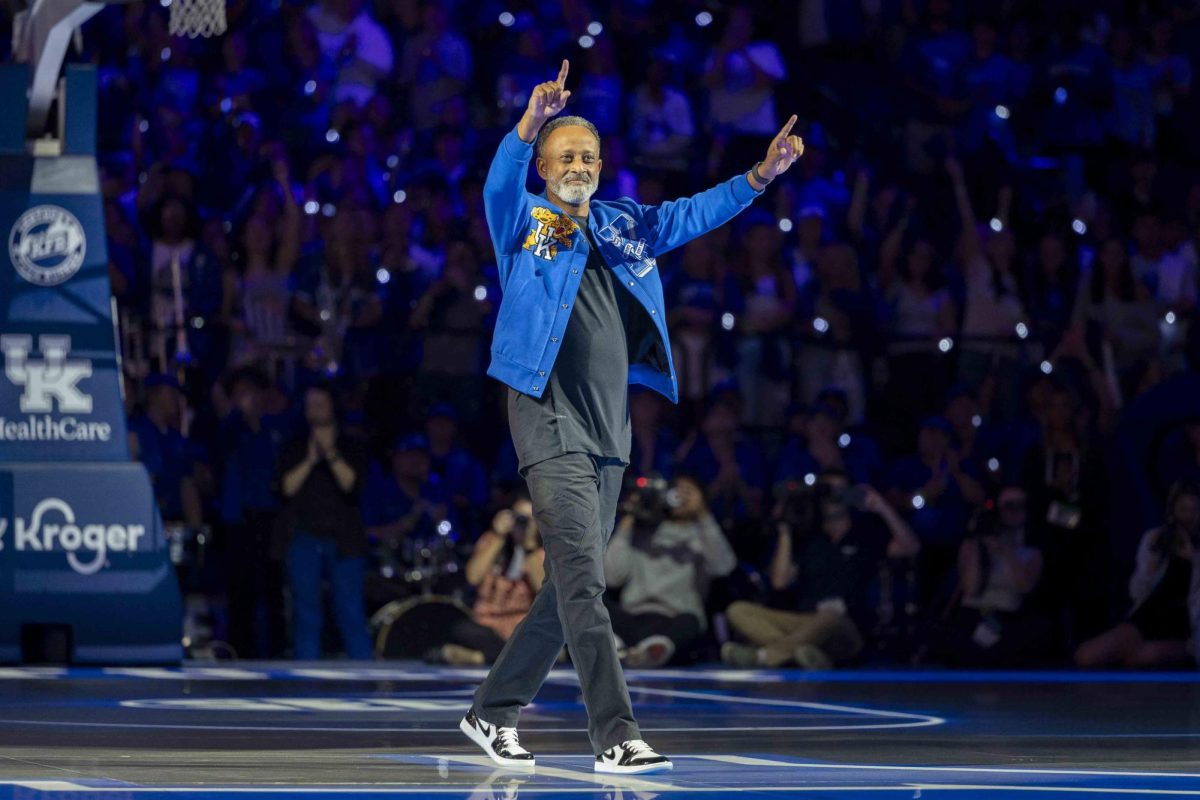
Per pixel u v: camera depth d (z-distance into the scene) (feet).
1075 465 141.49
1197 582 133.49
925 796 46.62
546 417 55.47
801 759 57.93
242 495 133.59
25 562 111.45
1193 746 64.28
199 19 106.01
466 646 120.78
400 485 138.92
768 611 130.31
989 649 131.85
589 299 56.54
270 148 154.71
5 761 53.93
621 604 126.31
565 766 55.31
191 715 74.54
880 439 157.89
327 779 49.65
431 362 150.41
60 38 109.91
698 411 153.17
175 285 148.66
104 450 113.70
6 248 112.88
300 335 148.77
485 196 56.59
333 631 132.57
